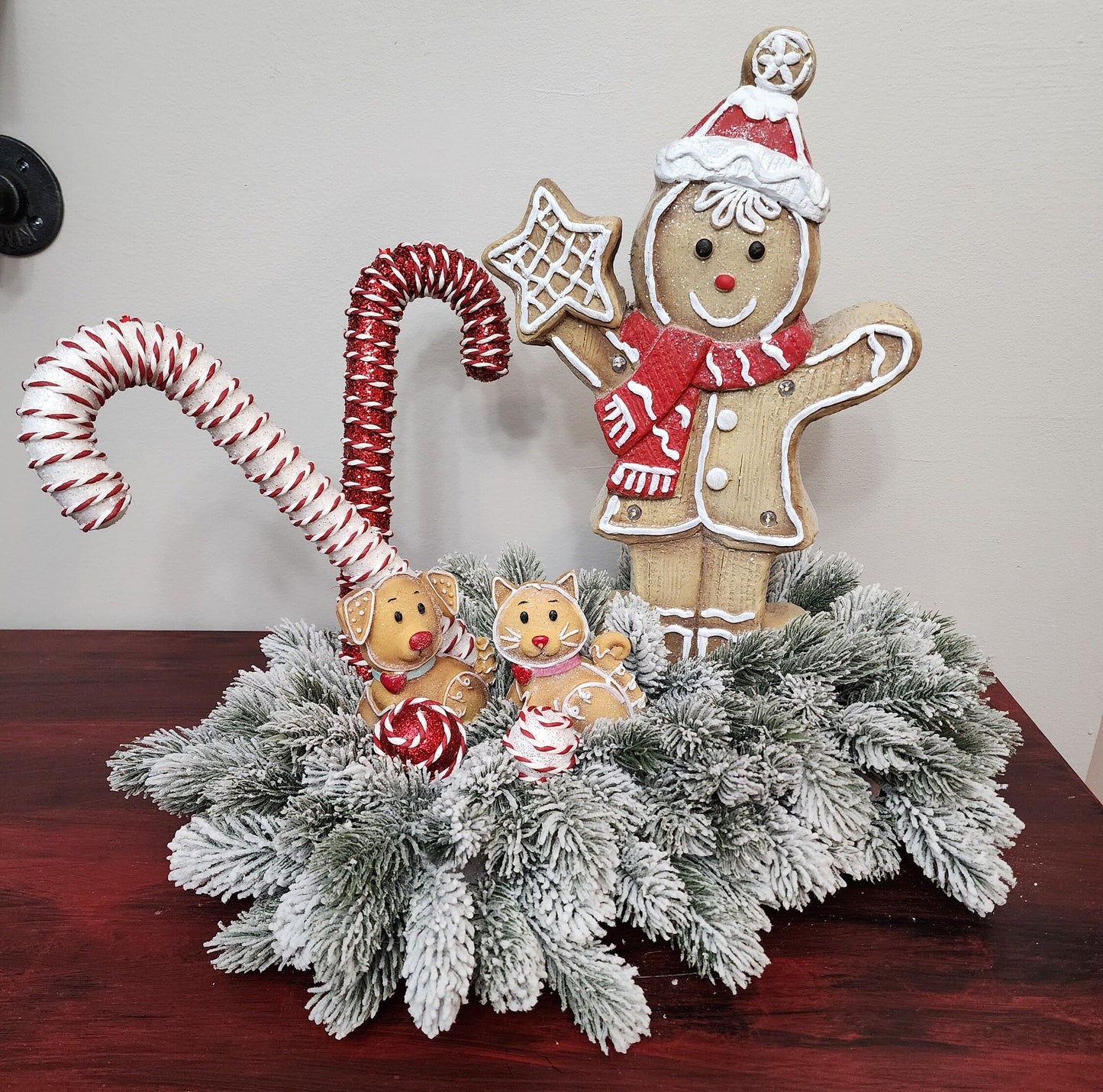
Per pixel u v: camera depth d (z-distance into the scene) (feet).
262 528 2.88
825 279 2.55
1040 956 1.59
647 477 1.94
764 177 1.68
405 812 1.56
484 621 2.06
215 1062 1.37
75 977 1.51
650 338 1.86
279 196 2.48
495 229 2.51
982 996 1.51
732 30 2.33
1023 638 2.95
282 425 2.71
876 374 1.83
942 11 2.29
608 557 2.87
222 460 2.78
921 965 1.57
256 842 1.62
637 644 1.91
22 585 2.93
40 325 2.61
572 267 1.85
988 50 2.32
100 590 2.95
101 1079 1.33
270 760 1.68
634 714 1.75
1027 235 2.48
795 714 1.79
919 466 2.74
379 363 1.83
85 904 1.68
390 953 1.47
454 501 2.80
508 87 2.38
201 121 2.41
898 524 2.82
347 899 1.40
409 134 2.43
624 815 1.58
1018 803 2.04
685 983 1.53
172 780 1.72
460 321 2.58
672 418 1.89
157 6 2.31
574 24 2.32
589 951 1.50
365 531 1.75
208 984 1.50
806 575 2.43
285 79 2.38
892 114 2.39
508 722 1.74
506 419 2.70
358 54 2.35
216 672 2.62
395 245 2.53
